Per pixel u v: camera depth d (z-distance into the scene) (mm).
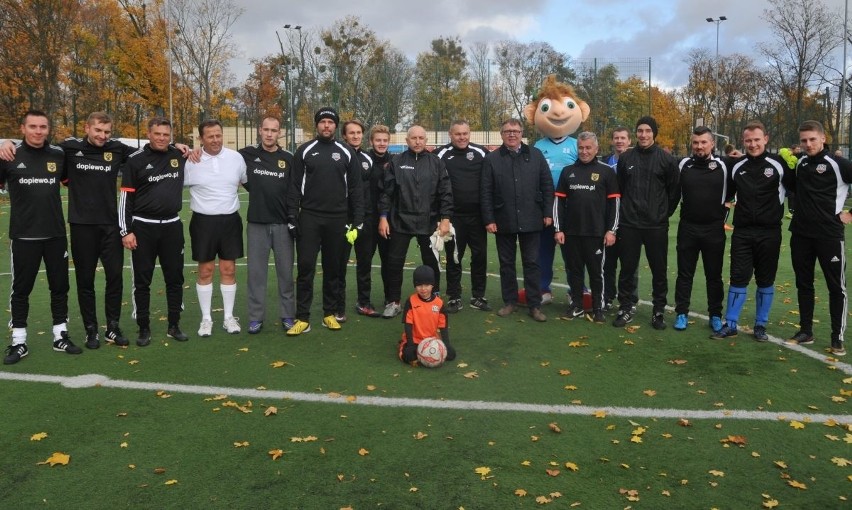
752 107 48625
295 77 43938
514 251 7055
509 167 6715
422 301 5504
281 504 3275
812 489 3449
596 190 6582
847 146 32188
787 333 6422
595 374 5234
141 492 3393
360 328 6594
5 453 3822
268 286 8883
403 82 45656
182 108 41750
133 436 4055
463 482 3496
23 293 5512
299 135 47062
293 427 4199
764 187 5910
